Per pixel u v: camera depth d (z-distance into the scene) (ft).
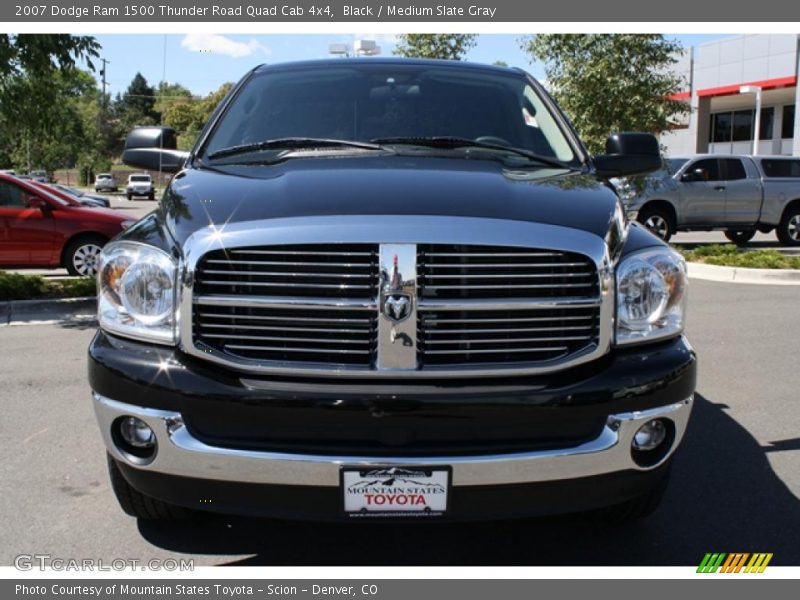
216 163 11.13
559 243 8.20
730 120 118.93
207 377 8.13
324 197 8.66
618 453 8.31
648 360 8.53
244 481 8.12
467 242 8.04
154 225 9.15
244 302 8.07
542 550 10.07
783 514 11.10
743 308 26.37
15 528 10.53
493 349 8.20
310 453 7.97
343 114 12.42
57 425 14.55
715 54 104.37
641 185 45.75
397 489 8.00
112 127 292.20
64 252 34.81
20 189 34.58
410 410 7.93
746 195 49.08
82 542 10.18
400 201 8.53
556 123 12.90
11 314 25.30
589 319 8.33
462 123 12.37
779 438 14.16
